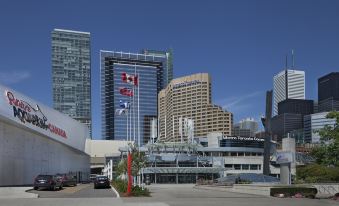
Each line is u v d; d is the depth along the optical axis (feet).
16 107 217.56
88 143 539.29
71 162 337.72
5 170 200.13
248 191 140.67
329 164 108.27
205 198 105.40
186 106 546.67
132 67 260.21
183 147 398.21
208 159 401.08
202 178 368.68
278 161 163.12
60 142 295.28
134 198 101.60
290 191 117.08
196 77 540.93
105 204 80.18
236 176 223.92
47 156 269.64
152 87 268.62
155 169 359.05
